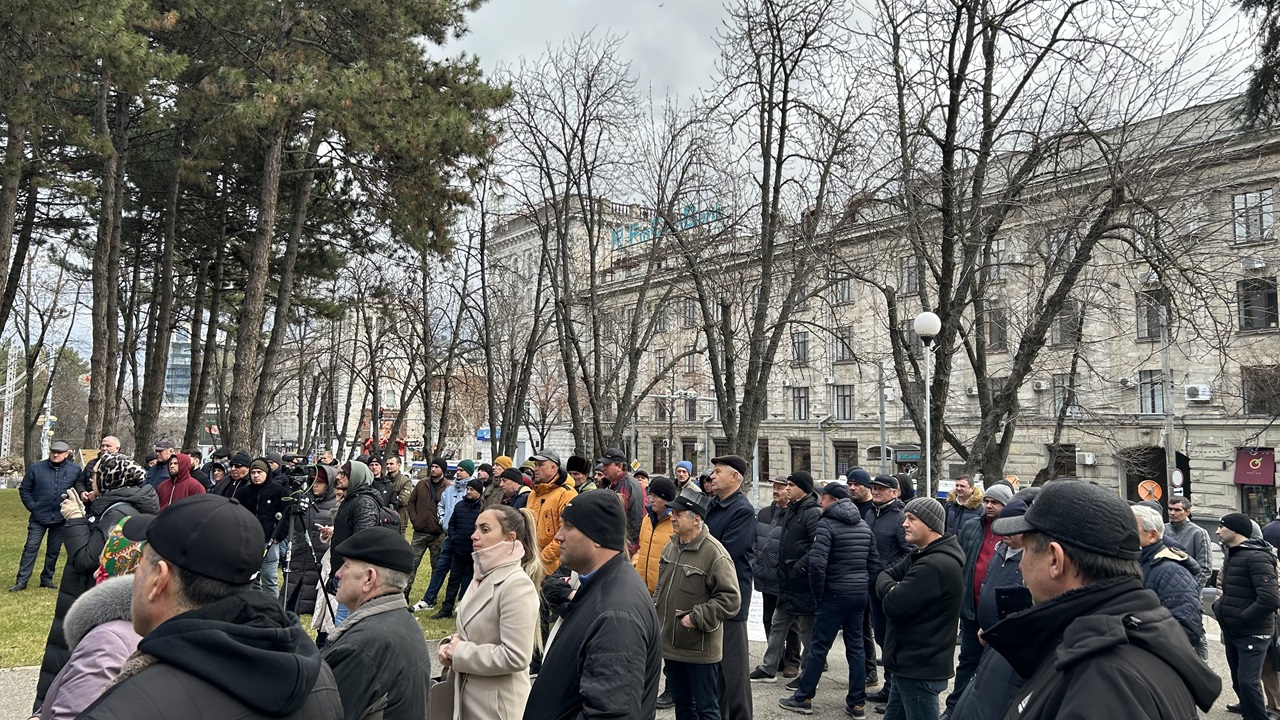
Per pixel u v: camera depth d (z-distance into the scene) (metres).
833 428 41.75
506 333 32.47
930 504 5.19
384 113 15.02
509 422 22.05
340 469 9.38
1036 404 31.47
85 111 18.56
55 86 13.55
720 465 6.60
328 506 8.91
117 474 4.75
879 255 15.00
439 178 16.95
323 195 20.55
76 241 22.67
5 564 12.95
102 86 16.72
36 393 56.44
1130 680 1.80
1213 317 11.08
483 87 16.64
